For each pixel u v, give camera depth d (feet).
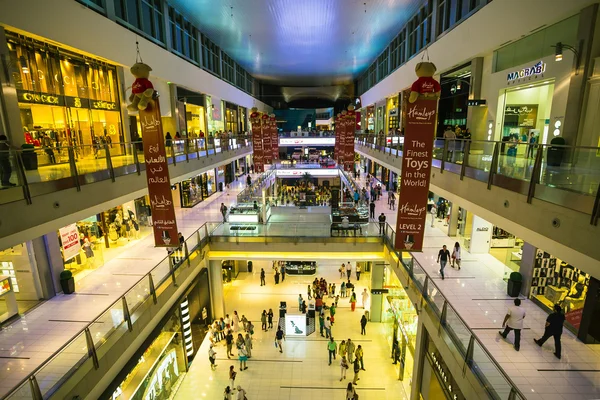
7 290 28.86
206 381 40.83
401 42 74.13
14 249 31.40
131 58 45.78
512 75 35.53
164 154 30.83
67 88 39.04
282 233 51.39
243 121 119.65
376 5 55.57
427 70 26.04
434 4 54.65
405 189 28.14
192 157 54.70
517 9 32.76
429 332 31.22
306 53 91.20
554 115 29.45
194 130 74.90
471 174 29.68
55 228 24.35
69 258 35.50
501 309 31.86
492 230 45.91
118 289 34.73
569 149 17.62
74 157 26.86
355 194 65.98
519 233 22.31
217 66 87.35
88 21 36.63
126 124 47.42
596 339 26.08
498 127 38.75
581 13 25.96
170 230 32.30
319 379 41.14
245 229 52.37
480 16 39.93
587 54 25.64
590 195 16.31
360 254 50.14
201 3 55.21
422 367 33.73
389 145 63.36
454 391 25.13
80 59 40.45
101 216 45.39
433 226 55.36
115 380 24.85
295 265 69.26
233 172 101.09
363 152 97.14
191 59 69.51
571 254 17.51
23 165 21.84
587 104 26.27
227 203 72.33
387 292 47.65
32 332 27.32
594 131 25.64
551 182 19.36
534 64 31.91
